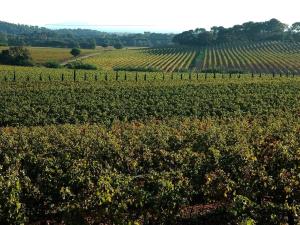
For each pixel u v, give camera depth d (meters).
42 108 40.62
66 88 51.78
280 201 17.41
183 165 19.73
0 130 30.30
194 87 55.31
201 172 19.78
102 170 18.27
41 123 37.31
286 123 32.88
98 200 15.09
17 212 15.00
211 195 18.33
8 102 42.53
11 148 23.19
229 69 109.88
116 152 21.78
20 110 39.62
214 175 18.73
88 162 19.58
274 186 17.30
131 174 20.56
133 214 15.29
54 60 123.00
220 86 56.81
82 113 39.75
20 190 16.02
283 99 48.22
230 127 30.00
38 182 17.41
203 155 20.77
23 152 22.27
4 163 20.48
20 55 105.38
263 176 18.14
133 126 31.31
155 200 15.39
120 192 15.48
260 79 70.44
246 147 22.39
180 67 114.25
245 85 58.53
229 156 21.00
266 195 17.61
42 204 17.11
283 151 21.70
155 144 24.00
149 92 50.44
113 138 24.47
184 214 17.78
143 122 37.25
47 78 64.44
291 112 42.09
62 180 17.38
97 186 15.94
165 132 26.81
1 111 39.28
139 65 116.25
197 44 193.25
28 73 70.62
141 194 15.34
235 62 125.88
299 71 104.94
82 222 15.28
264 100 47.69
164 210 15.55
